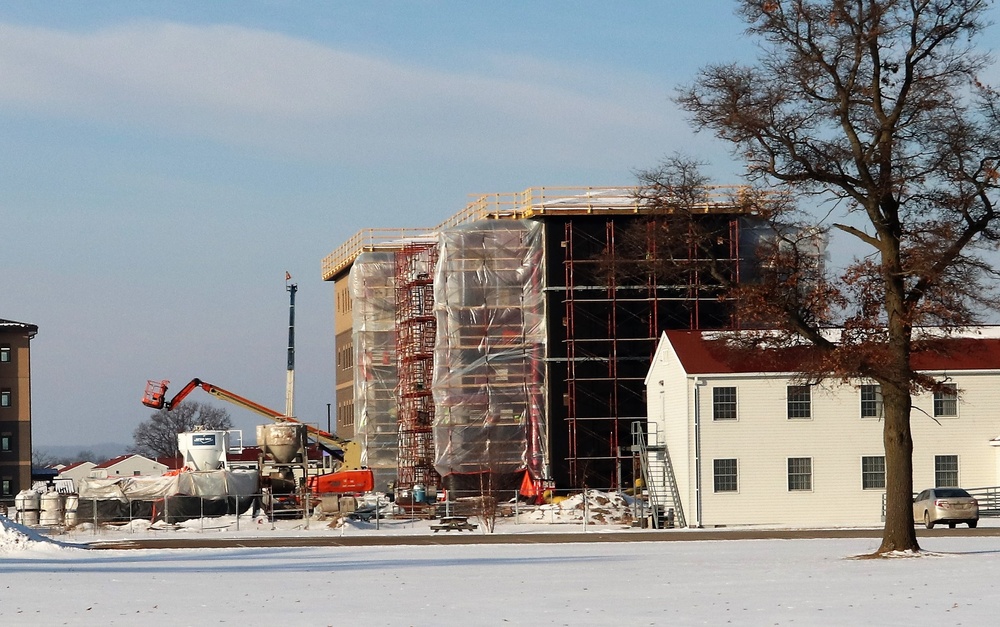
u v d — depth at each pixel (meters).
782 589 30.36
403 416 103.44
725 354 53.12
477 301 91.25
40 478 163.50
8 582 34.41
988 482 68.31
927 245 41.03
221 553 49.19
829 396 68.38
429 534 63.75
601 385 89.69
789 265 43.38
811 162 42.31
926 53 41.47
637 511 73.69
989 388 68.62
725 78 42.34
